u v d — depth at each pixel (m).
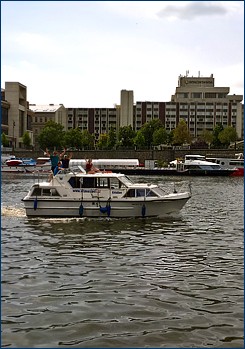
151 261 19.05
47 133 145.00
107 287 15.51
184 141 144.75
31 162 98.88
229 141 146.12
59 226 27.05
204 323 12.63
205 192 51.78
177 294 14.89
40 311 13.35
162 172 88.19
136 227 27.02
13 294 14.71
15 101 164.62
